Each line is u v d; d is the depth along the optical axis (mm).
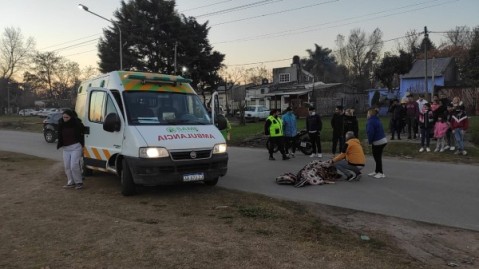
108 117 8875
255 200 8398
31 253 5355
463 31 70312
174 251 5355
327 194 9039
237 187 9859
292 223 6793
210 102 10359
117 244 5633
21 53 90000
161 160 8203
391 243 6051
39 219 6918
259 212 7359
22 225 6566
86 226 6480
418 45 69062
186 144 8461
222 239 5855
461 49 64062
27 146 20672
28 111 82375
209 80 51750
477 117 27969
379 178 10750
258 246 5586
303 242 5859
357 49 85562
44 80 98125
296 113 41594
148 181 8211
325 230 6523
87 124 10344
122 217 7102
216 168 8844
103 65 48969
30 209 7617
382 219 7199
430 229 6664
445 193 8961
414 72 47750
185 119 9344
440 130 14242
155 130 8633
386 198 8633
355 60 85750
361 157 10422
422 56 66312
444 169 11781
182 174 8398
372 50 84375
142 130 8570
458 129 13797
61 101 85625
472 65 35906
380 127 10789
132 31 48031
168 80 9797
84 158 10492
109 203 8133
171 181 8312
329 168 10578
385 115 39438
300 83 56469
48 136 22766
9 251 5441
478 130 17984
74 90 79812
